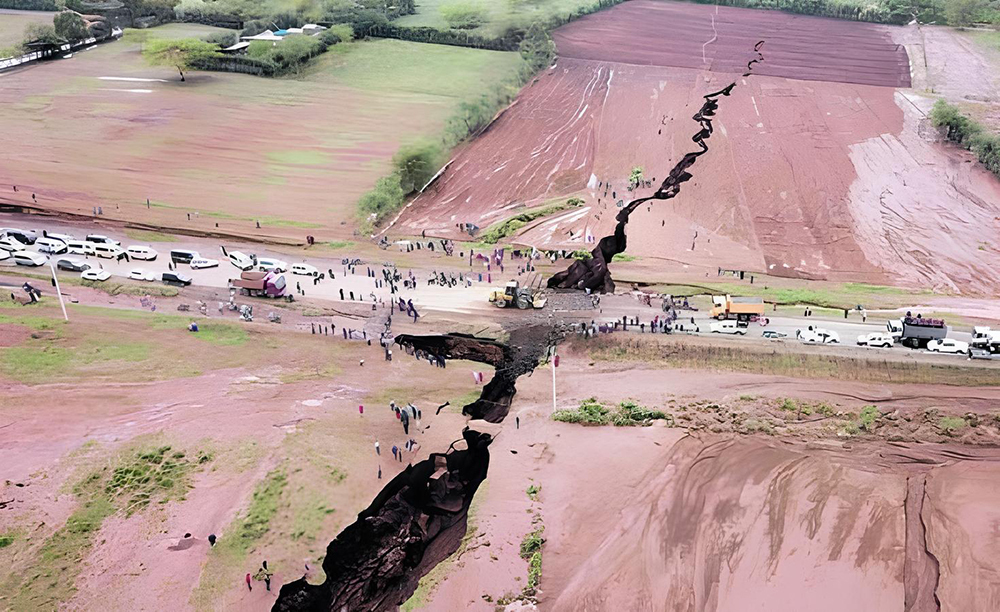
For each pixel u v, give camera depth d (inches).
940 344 2255.2
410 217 3346.5
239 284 2620.6
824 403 2066.9
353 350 2335.1
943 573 1579.7
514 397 2145.7
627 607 1515.7
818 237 3105.3
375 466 1850.4
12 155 3627.0
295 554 1622.8
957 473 1831.9
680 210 3312.0
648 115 4188.0
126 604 1498.5
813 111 4153.5
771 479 1812.3
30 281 2618.1
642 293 2687.0
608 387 2174.0
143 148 3779.5
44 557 1582.2
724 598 1531.7
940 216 3228.3
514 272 2847.0
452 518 1802.4
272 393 2098.9
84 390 2059.5
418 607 1536.7
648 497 1771.7
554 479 1839.3
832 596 1534.2
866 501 1749.5
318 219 3250.5
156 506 1715.1
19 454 1829.5
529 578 1582.2
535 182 3609.7
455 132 3988.7
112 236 3009.4
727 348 2297.0
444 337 2412.6
